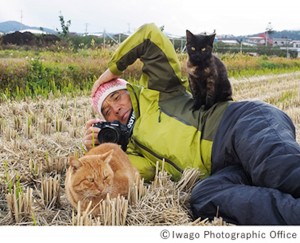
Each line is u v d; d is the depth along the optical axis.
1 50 6.84
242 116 1.28
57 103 2.58
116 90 1.57
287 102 3.14
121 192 1.16
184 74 3.75
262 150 1.14
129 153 1.49
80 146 1.71
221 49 10.55
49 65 3.68
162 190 1.25
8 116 2.24
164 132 1.39
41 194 1.25
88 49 6.96
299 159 1.09
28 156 1.57
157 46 1.50
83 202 1.10
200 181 1.27
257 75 5.80
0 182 1.34
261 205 1.04
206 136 1.33
